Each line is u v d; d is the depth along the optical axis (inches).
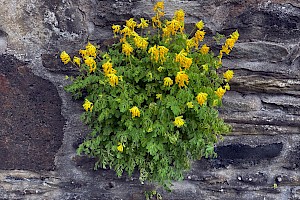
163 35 80.9
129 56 77.0
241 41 85.8
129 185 93.8
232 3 83.4
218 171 94.0
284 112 90.9
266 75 87.7
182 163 83.2
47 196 92.7
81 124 88.1
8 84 83.8
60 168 90.8
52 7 80.9
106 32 84.8
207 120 77.5
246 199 96.3
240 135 92.4
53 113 86.8
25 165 89.5
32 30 81.7
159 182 86.4
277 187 95.9
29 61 83.2
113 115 79.0
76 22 82.8
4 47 82.0
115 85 76.8
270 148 93.1
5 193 91.3
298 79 88.0
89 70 78.7
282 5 83.6
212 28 85.0
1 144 87.3
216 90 79.6
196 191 95.3
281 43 85.7
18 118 86.0
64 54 75.2
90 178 92.4
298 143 93.4
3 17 80.0
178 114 75.7
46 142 88.4
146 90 78.4
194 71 78.6
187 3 83.5
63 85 85.6
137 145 77.6
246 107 89.6
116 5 83.0
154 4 83.2
